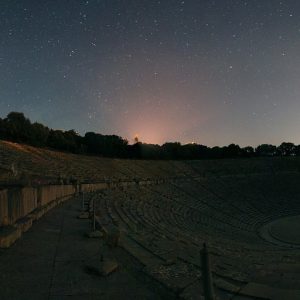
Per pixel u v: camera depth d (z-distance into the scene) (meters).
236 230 50.94
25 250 12.73
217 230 47.19
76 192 46.56
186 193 75.06
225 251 21.36
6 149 55.88
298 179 99.62
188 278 10.02
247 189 87.81
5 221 14.91
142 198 57.72
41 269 10.38
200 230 43.28
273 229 54.47
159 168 99.38
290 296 8.66
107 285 9.16
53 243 14.19
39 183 29.69
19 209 18.06
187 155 132.50
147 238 18.30
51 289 8.68
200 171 105.38
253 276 11.00
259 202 77.00
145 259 12.34
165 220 43.09
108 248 13.59
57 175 51.88
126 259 12.23
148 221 34.06
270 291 9.07
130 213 36.50
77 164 73.00
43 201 26.58
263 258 19.78
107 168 81.31
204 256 6.70
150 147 126.81
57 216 23.69
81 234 16.50
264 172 108.19
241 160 122.38
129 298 8.29
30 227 17.94
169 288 9.16
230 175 102.75
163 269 10.96
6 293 8.30
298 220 62.56
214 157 136.88
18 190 17.94
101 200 41.69
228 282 9.80
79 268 10.58
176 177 92.19
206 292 6.61
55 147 97.06
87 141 115.75
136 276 10.20
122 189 62.34
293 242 45.09
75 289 8.75
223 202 73.19
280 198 81.81
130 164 94.31
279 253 26.86
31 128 86.00
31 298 8.04
